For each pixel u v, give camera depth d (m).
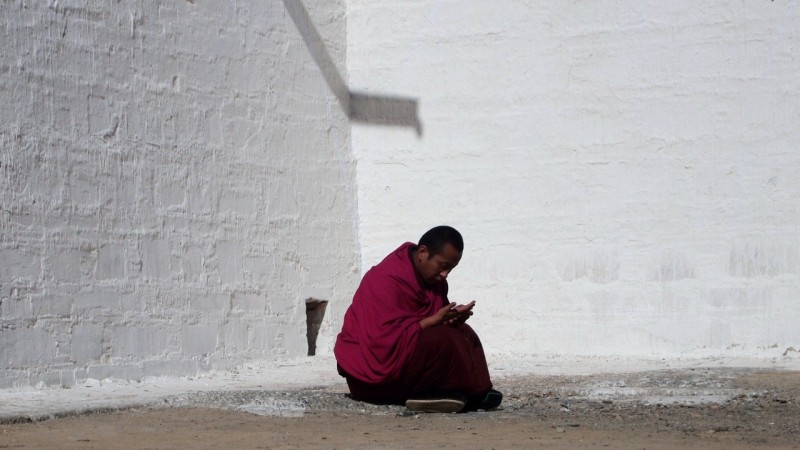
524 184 22.56
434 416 11.76
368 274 12.70
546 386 15.54
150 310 18.09
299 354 21.80
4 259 15.42
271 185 21.38
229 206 20.22
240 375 18.67
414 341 11.96
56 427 10.98
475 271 22.86
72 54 16.94
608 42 22.03
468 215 22.95
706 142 21.36
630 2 21.89
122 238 17.66
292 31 22.27
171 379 17.89
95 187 17.19
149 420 11.48
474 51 23.00
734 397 13.62
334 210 23.09
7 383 15.23
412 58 23.48
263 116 21.31
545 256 22.33
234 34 20.64
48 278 16.14
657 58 21.70
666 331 21.44
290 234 21.78
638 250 21.69
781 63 20.95
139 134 18.20
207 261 19.55
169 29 19.05
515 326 22.50
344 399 13.08
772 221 20.88
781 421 11.20
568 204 22.22
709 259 21.23
